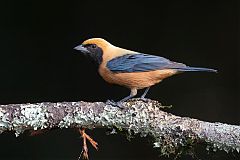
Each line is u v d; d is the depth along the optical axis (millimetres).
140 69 8391
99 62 8914
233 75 14922
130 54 8703
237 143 7016
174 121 7168
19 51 14859
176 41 15164
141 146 14125
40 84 14836
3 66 14750
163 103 14773
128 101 7582
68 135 14234
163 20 15172
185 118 7223
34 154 14117
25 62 14844
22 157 14078
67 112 7180
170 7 15164
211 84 14891
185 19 15141
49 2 14953
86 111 7195
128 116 7199
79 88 14891
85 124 7234
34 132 7332
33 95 14773
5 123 7086
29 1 14898
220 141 7059
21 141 14117
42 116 7129
